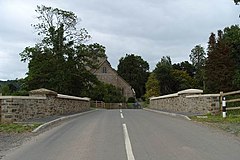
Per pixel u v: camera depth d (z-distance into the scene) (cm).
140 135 1303
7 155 955
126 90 9225
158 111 3195
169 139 1194
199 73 9112
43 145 1116
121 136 1280
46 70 5262
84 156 908
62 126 1725
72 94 5384
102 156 904
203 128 1541
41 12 5312
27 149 1047
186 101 2633
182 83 8562
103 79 8994
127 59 11250
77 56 5450
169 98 3256
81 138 1248
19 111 1864
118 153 940
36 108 2100
